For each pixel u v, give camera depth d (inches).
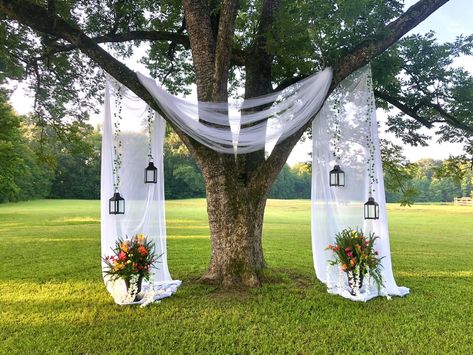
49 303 194.4
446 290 225.8
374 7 209.3
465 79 261.6
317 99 206.2
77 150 346.3
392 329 161.0
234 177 218.2
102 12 282.4
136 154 217.8
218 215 220.1
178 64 329.4
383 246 212.2
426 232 593.3
